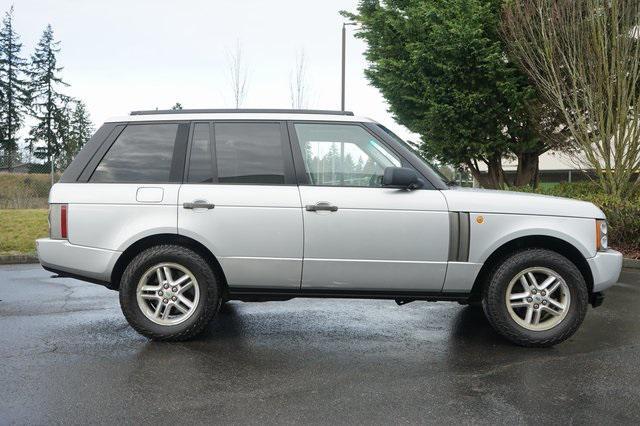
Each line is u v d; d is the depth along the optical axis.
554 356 4.35
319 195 4.57
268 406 3.37
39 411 3.28
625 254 9.20
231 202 4.56
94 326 5.23
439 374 3.94
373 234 4.52
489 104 11.59
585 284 4.54
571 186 12.55
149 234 4.56
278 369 4.04
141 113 4.93
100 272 4.60
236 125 4.80
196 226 4.55
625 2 9.98
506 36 11.15
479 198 4.59
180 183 4.66
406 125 13.12
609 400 3.47
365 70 13.66
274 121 4.79
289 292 4.66
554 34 10.38
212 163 4.71
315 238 4.54
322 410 3.31
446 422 3.15
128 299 4.58
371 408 3.34
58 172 16.38
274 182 4.65
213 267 4.73
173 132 4.80
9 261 9.66
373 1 13.96
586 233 4.57
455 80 11.69
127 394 3.55
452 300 4.71
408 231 4.52
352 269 4.55
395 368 4.06
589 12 10.09
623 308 6.00
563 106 10.51
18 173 16.19
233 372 3.97
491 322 4.61
